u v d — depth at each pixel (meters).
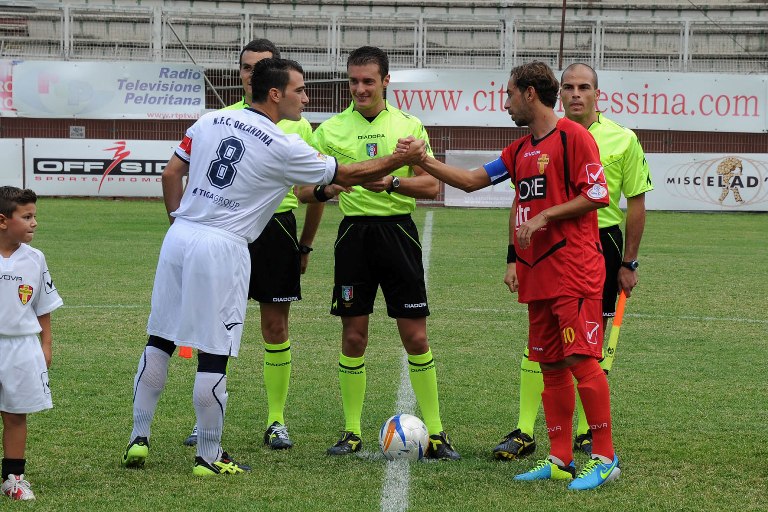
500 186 28.55
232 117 5.44
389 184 5.79
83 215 23.33
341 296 6.13
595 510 4.73
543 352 5.40
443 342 9.55
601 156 6.37
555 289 5.23
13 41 32.94
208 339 5.30
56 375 7.89
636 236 6.40
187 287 5.31
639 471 5.49
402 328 6.10
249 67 6.41
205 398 5.29
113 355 8.71
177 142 27.91
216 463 5.38
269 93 5.48
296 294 6.38
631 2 37.19
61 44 30.97
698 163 27.47
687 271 15.32
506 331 10.14
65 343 9.20
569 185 5.25
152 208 25.61
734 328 10.52
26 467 5.44
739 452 5.91
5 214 4.89
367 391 7.54
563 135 5.26
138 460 5.44
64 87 28.53
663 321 10.95
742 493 5.04
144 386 5.48
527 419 6.04
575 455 6.09
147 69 28.78
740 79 28.39
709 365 8.64
